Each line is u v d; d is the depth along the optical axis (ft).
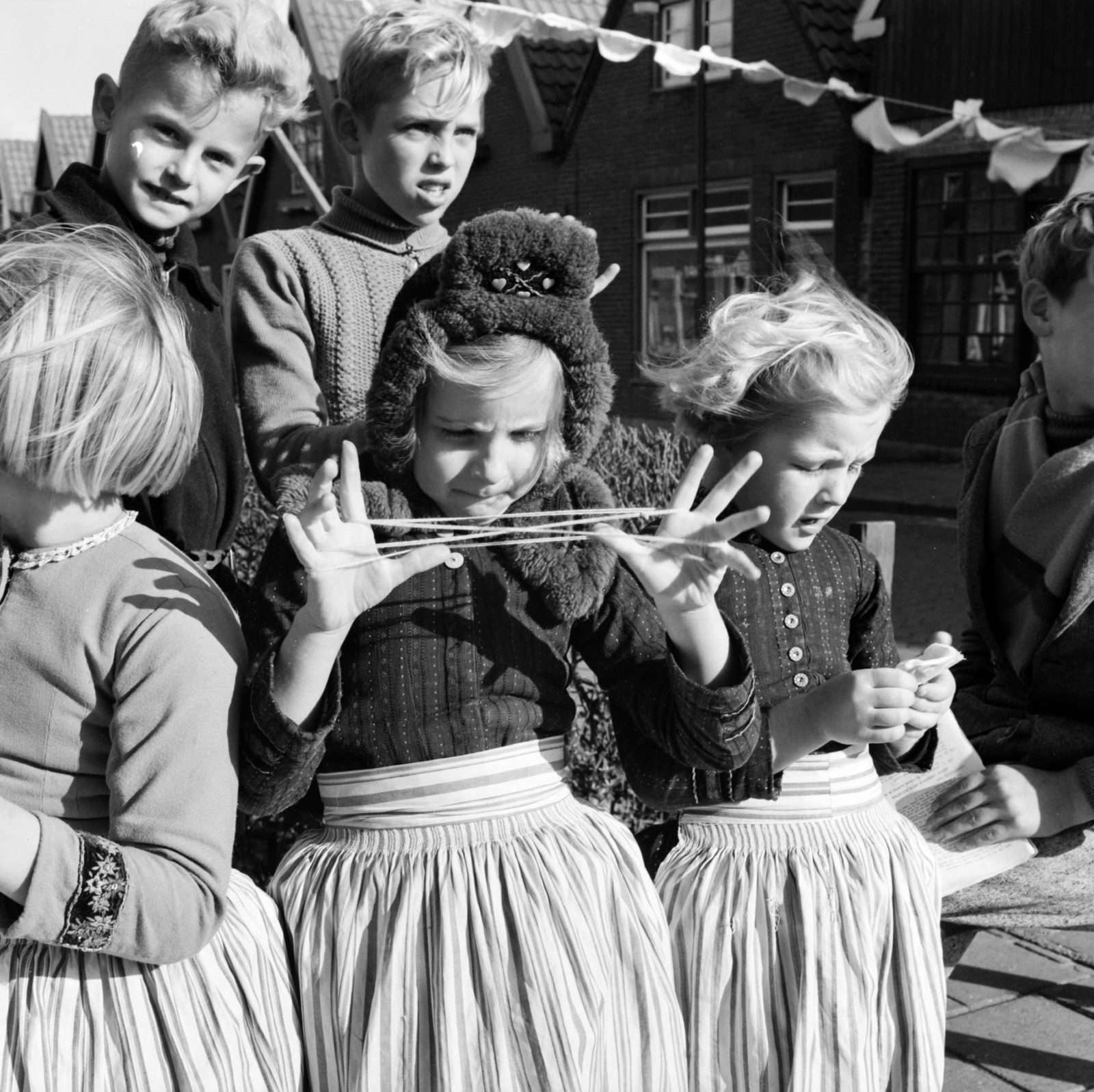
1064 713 6.96
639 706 5.33
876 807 5.99
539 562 5.11
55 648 4.49
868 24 44.06
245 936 4.86
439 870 4.91
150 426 4.45
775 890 5.58
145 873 4.26
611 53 21.86
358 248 7.42
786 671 5.78
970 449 7.67
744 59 48.57
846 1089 5.41
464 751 5.03
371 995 4.81
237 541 12.60
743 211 50.26
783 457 5.64
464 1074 4.67
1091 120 38.19
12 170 76.48
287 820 9.70
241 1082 4.60
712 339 5.79
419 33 7.12
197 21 6.54
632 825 10.50
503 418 4.83
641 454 15.38
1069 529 6.75
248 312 7.13
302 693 4.57
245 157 7.10
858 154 45.55
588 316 4.99
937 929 5.90
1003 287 42.78
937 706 5.51
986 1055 8.62
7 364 4.19
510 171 58.75
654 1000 5.04
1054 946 10.15
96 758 4.55
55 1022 4.40
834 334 5.51
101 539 4.61
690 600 4.83
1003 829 6.52
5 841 4.08
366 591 4.51
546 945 4.82
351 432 6.32
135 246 4.95
